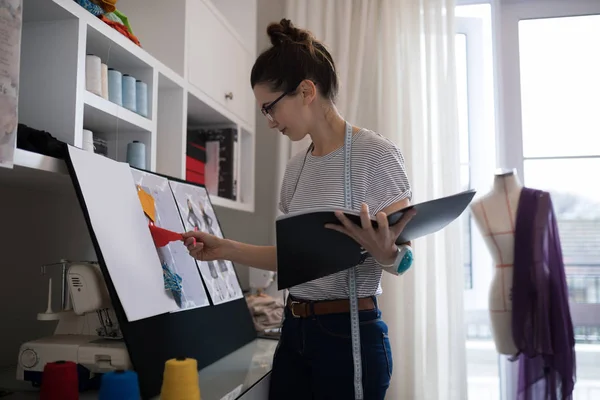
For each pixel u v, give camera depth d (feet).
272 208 8.54
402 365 7.64
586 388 8.57
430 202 2.99
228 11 8.26
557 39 9.05
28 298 4.42
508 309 7.50
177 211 4.59
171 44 5.76
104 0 4.17
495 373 9.05
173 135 5.70
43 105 3.80
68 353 3.50
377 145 3.79
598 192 8.84
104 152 4.80
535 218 7.46
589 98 8.96
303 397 3.99
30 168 3.17
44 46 3.83
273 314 6.13
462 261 7.86
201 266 4.75
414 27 8.27
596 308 8.60
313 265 3.34
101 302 3.56
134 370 3.22
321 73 3.92
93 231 3.16
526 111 9.06
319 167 3.99
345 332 3.74
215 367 4.26
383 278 7.79
